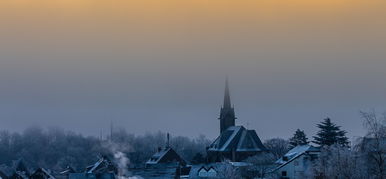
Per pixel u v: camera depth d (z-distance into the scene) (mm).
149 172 178750
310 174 111562
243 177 174000
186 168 186250
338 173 91875
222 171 168625
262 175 170125
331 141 192500
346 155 93125
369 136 89875
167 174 177875
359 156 91188
